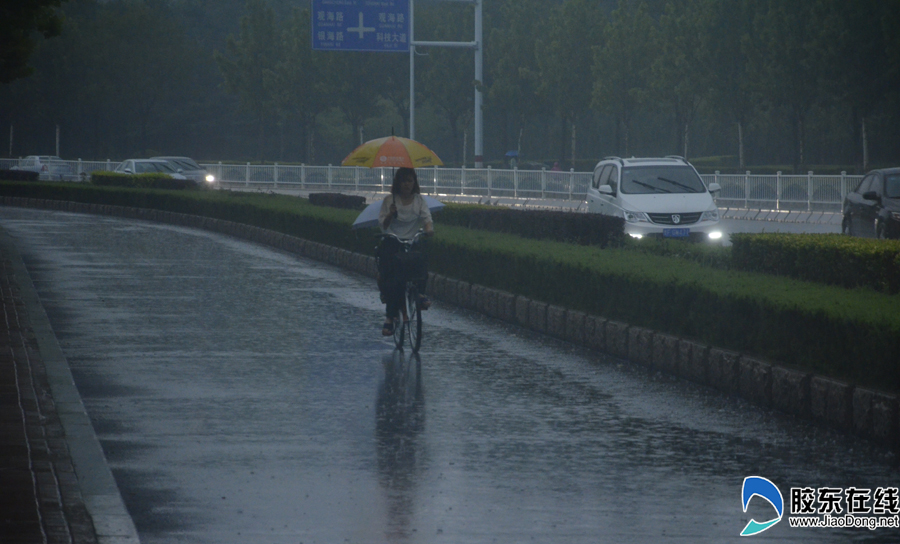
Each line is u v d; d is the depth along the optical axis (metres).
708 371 33.41
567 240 60.22
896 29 144.62
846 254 40.91
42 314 46.56
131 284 59.59
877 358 26.81
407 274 39.41
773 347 31.45
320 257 76.69
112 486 21.75
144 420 28.02
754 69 161.62
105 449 25.03
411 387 32.91
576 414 29.36
